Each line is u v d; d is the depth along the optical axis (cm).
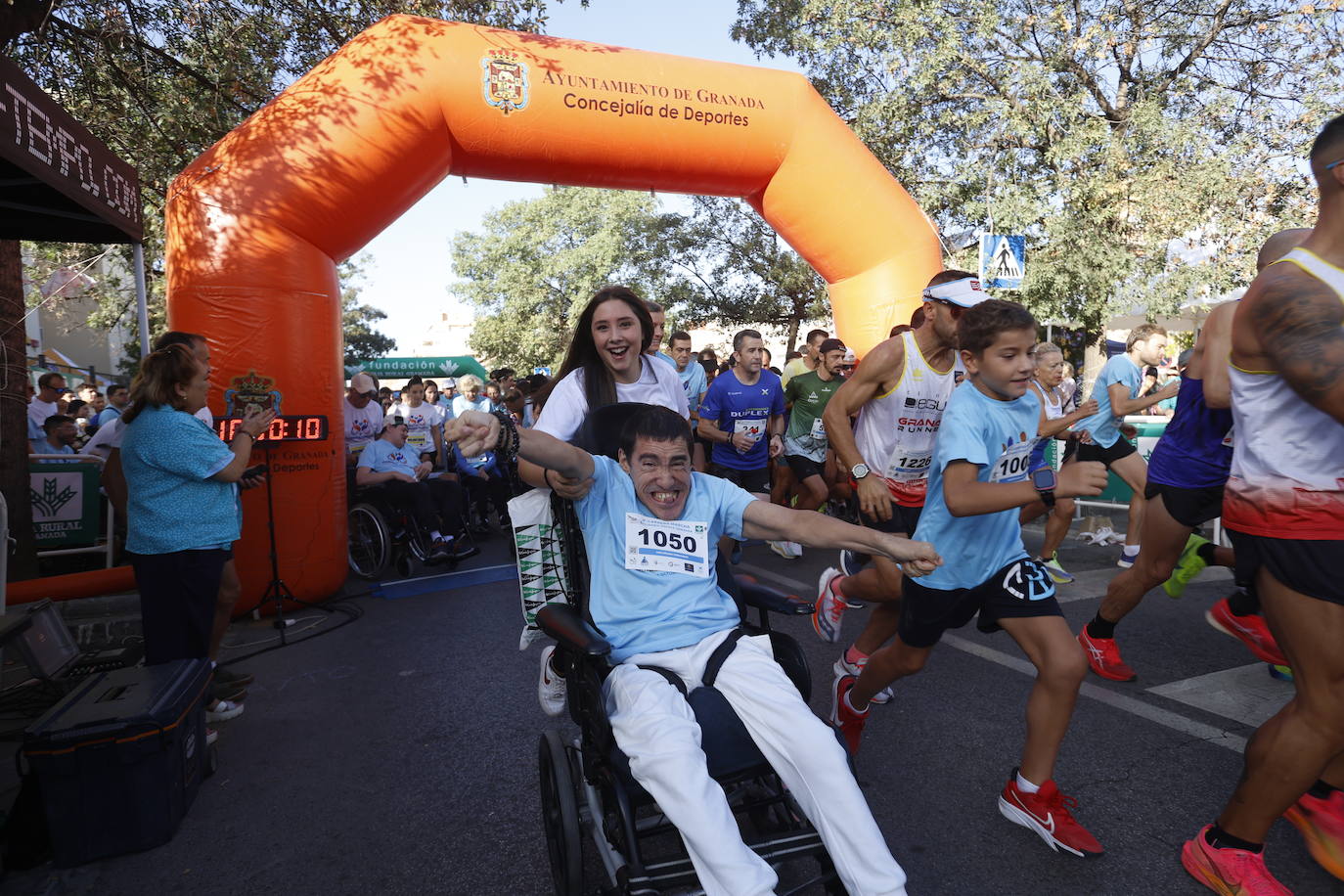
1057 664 266
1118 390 580
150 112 867
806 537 256
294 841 303
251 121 602
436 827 310
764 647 249
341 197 599
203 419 416
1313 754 225
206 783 350
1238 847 245
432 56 623
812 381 716
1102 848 274
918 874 265
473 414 233
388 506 756
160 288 1662
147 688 327
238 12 800
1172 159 1180
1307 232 284
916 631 294
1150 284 1193
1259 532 226
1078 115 1227
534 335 3591
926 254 800
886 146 1408
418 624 582
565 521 267
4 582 453
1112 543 753
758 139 736
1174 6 1288
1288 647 227
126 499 405
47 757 284
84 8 746
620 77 679
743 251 2114
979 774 329
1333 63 1189
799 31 1405
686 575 258
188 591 383
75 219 557
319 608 625
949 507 265
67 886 280
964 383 282
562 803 232
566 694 264
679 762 205
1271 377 218
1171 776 320
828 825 209
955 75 1276
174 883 280
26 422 667
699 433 689
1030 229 1242
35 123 411
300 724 410
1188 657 446
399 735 393
